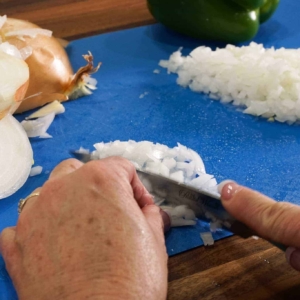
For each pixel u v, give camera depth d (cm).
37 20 77
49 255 46
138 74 69
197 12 71
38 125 62
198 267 52
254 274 51
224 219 53
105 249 45
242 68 65
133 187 50
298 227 47
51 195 48
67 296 44
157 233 48
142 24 77
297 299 50
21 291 46
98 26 76
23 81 57
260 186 58
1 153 58
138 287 45
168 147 61
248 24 72
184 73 68
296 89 63
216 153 60
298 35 74
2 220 56
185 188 54
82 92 66
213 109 65
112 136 62
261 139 62
